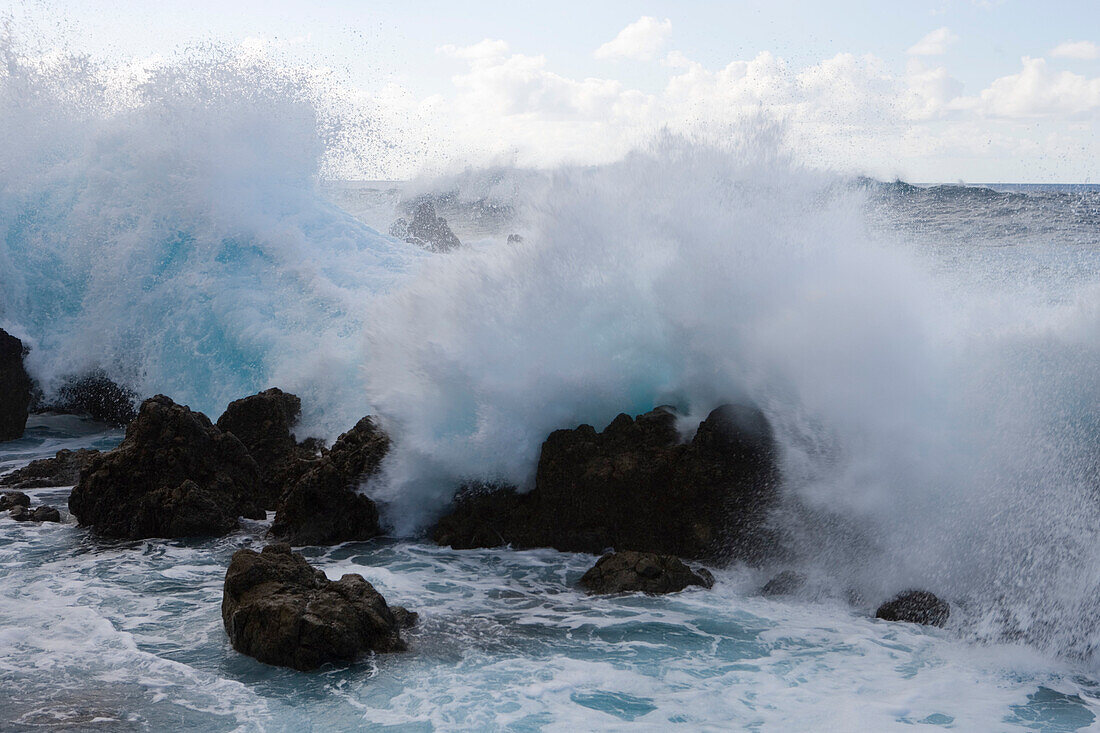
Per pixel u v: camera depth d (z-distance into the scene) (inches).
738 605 331.3
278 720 245.0
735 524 374.9
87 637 301.0
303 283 636.7
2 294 667.4
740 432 383.6
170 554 390.6
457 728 239.5
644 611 324.8
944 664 281.1
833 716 246.1
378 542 411.2
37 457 564.4
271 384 579.8
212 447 450.3
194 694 260.7
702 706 251.8
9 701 254.8
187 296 638.5
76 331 663.1
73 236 681.0
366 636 290.2
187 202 660.7
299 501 412.5
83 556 387.2
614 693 260.1
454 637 301.1
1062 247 641.0
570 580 359.3
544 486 402.0
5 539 408.8
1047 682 270.4
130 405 637.9
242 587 303.3
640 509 388.2
